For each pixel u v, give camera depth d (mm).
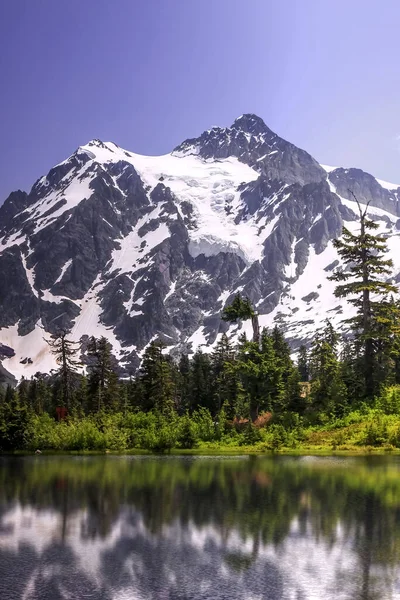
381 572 14688
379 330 62438
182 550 16656
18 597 13203
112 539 17906
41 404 115500
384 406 53031
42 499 24516
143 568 15156
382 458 39281
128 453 51250
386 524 19281
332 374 64188
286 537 17891
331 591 13438
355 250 62344
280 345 100688
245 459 41000
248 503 22984
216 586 13789
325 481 28359
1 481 30312
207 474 32188
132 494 25516
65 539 17969
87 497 24891
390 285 61656
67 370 91688
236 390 84875
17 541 17781
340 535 17938
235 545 17062
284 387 64750
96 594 13367
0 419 57938
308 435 52094
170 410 80625
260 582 14062
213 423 60062
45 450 56688
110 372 94188
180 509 22016
